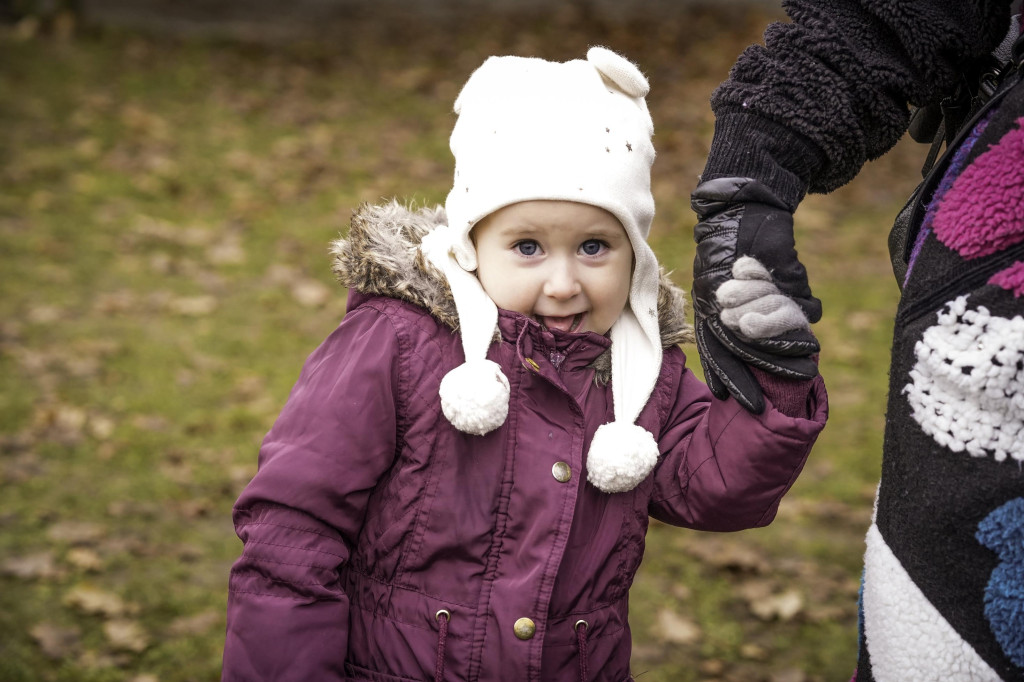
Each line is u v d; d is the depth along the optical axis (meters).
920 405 1.32
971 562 1.29
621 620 1.74
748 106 1.47
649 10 12.85
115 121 8.96
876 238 7.71
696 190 1.47
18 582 3.75
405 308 1.70
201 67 10.45
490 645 1.61
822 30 1.46
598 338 1.70
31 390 5.09
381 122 9.48
